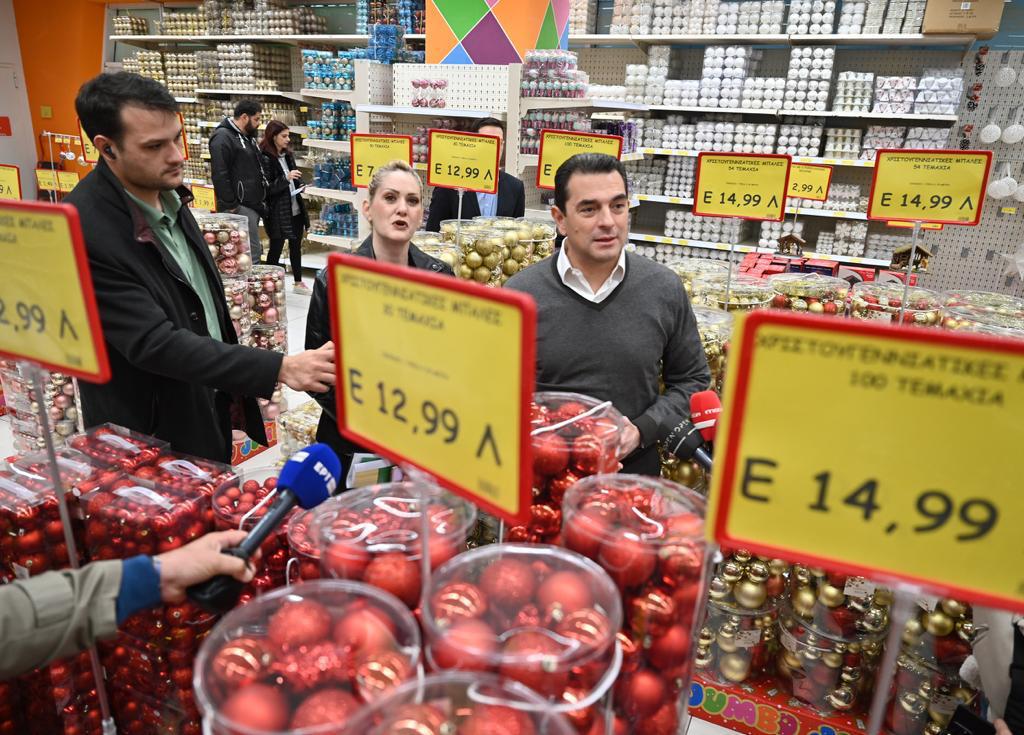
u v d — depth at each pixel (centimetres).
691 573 87
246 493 124
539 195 580
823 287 279
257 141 691
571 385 187
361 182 367
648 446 180
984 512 63
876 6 566
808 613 175
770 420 66
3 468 134
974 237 616
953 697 163
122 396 187
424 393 79
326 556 91
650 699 88
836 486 66
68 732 129
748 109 609
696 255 662
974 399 60
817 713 177
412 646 73
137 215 180
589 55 735
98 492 125
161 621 114
